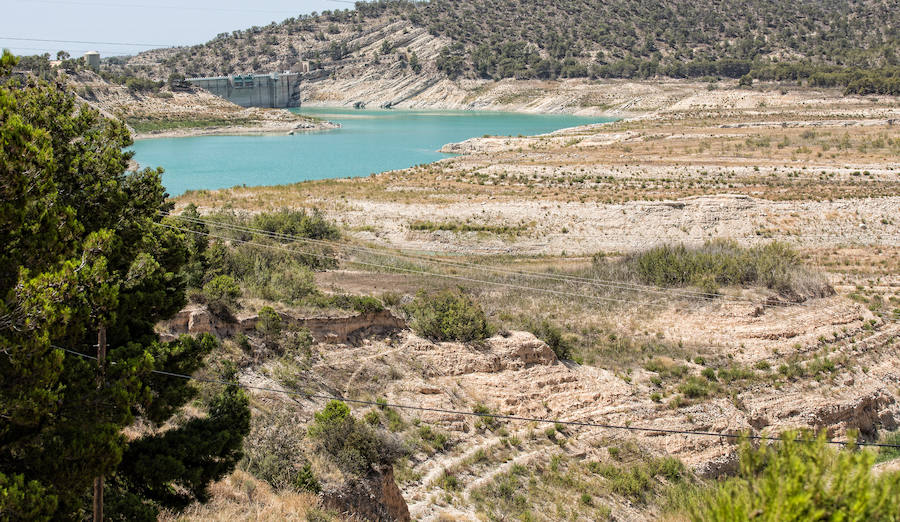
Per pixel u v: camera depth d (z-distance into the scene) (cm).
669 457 3394
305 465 2416
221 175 13425
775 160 11712
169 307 2142
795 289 5128
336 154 16750
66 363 1614
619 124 18225
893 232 7819
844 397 4097
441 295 4284
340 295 3972
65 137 1970
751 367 4269
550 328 4322
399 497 2608
